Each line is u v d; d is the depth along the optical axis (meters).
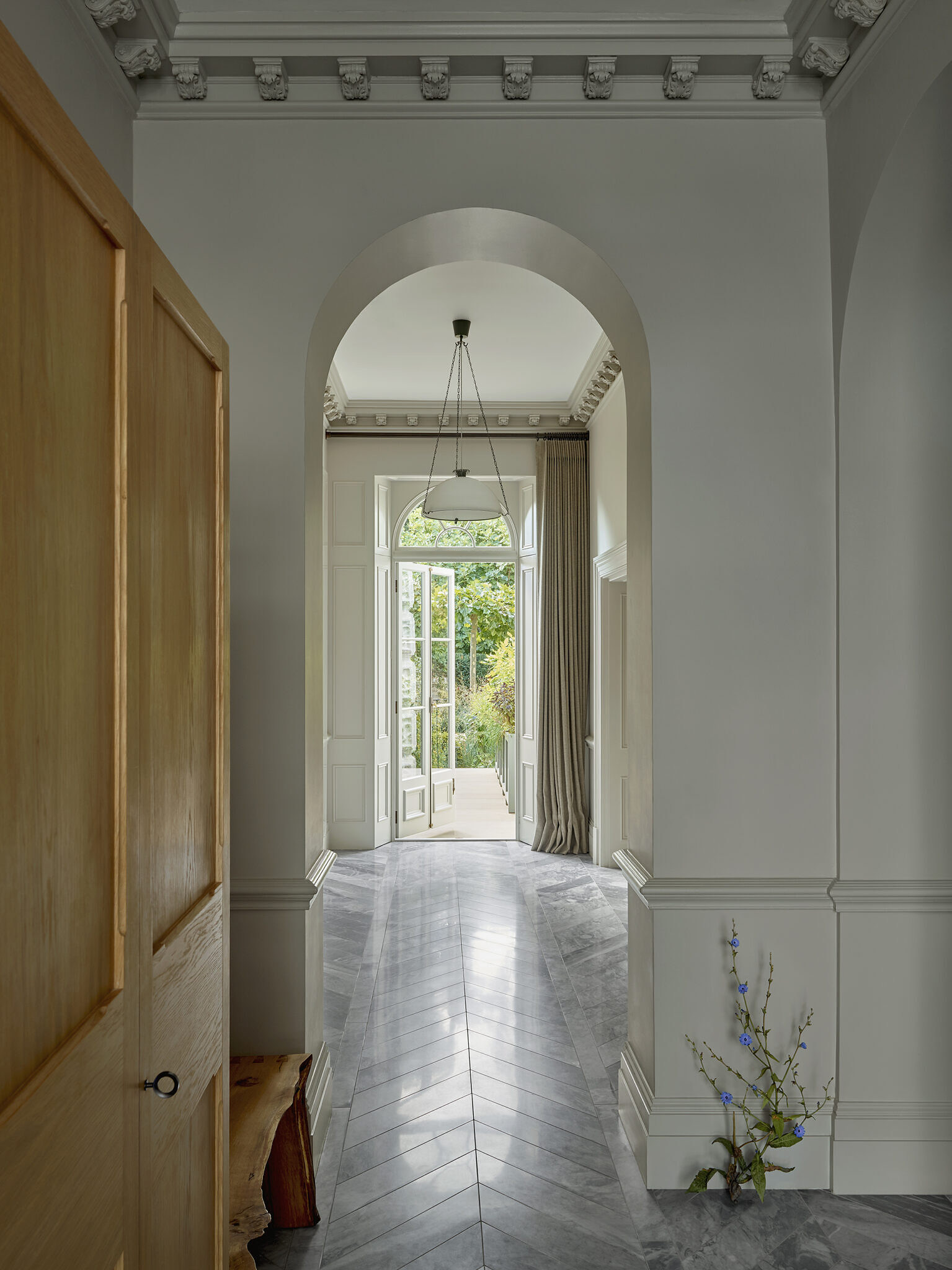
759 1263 2.43
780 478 2.91
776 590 2.90
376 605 7.77
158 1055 1.40
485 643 13.95
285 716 2.89
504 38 2.76
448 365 6.41
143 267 1.34
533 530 7.84
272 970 2.88
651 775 2.91
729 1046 2.86
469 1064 3.62
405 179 2.94
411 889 6.38
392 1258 2.43
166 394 1.48
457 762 13.85
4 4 2.05
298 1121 2.56
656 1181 2.79
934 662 2.87
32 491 0.99
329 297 2.95
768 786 2.88
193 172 2.93
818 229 2.93
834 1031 2.85
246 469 2.91
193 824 1.64
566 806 7.49
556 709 7.49
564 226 2.93
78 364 1.12
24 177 0.97
